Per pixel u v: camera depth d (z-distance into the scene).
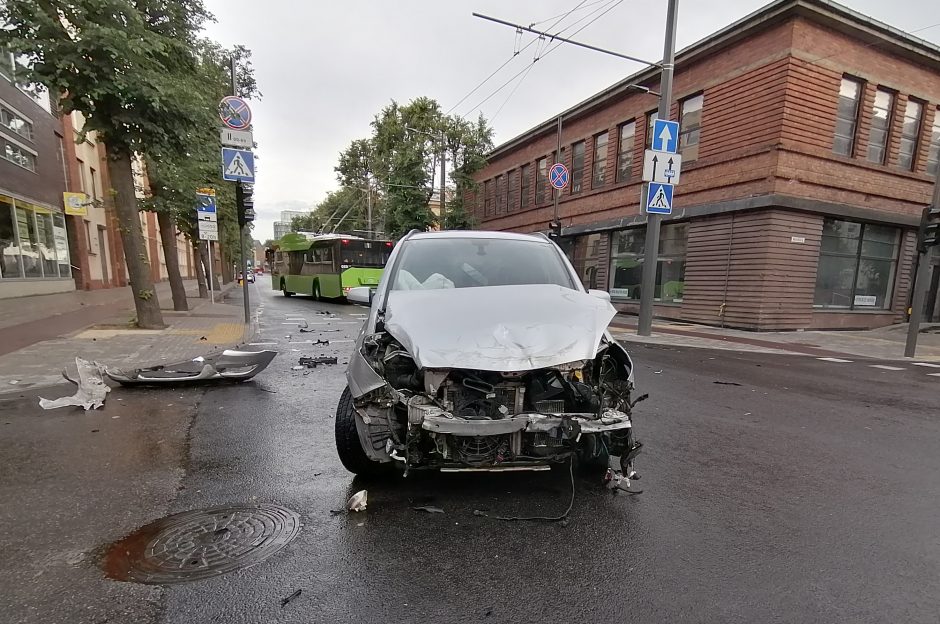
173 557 2.63
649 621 2.22
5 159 16.53
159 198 13.92
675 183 12.41
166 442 4.43
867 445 4.70
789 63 13.35
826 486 3.72
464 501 3.34
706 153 15.83
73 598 2.29
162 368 7.05
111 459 4.02
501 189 29.64
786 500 3.46
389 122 24.88
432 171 23.69
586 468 3.85
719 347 11.62
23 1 7.93
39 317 12.91
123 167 10.45
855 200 14.97
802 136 13.80
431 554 2.71
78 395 5.69
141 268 10.98
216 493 3.42
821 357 10.54
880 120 15.39
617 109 20.00
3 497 3.31
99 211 26.05
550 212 24.62
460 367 2.92
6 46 7.98
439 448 2.97
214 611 2.22
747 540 2.91
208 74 14.18
